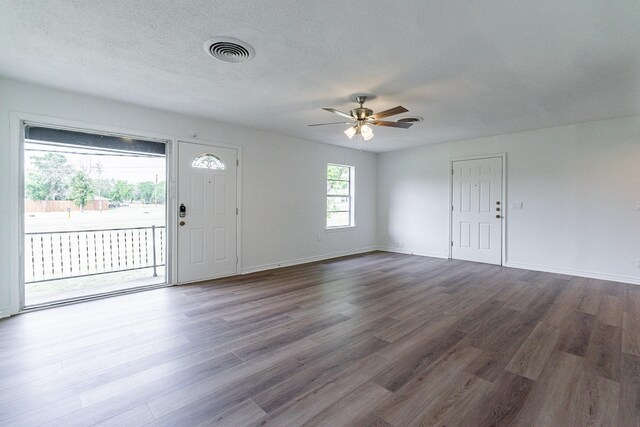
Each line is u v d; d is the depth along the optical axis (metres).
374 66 2.74
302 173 5.77
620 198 4.34
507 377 2.05
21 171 3.18
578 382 1.99
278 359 2.29
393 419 1.66
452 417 1.67
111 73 2.92
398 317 3.11
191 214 4.38
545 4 1.88
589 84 3.11
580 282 4.36
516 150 5.25
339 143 6.21
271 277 4.72
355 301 3.60
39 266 4.41
